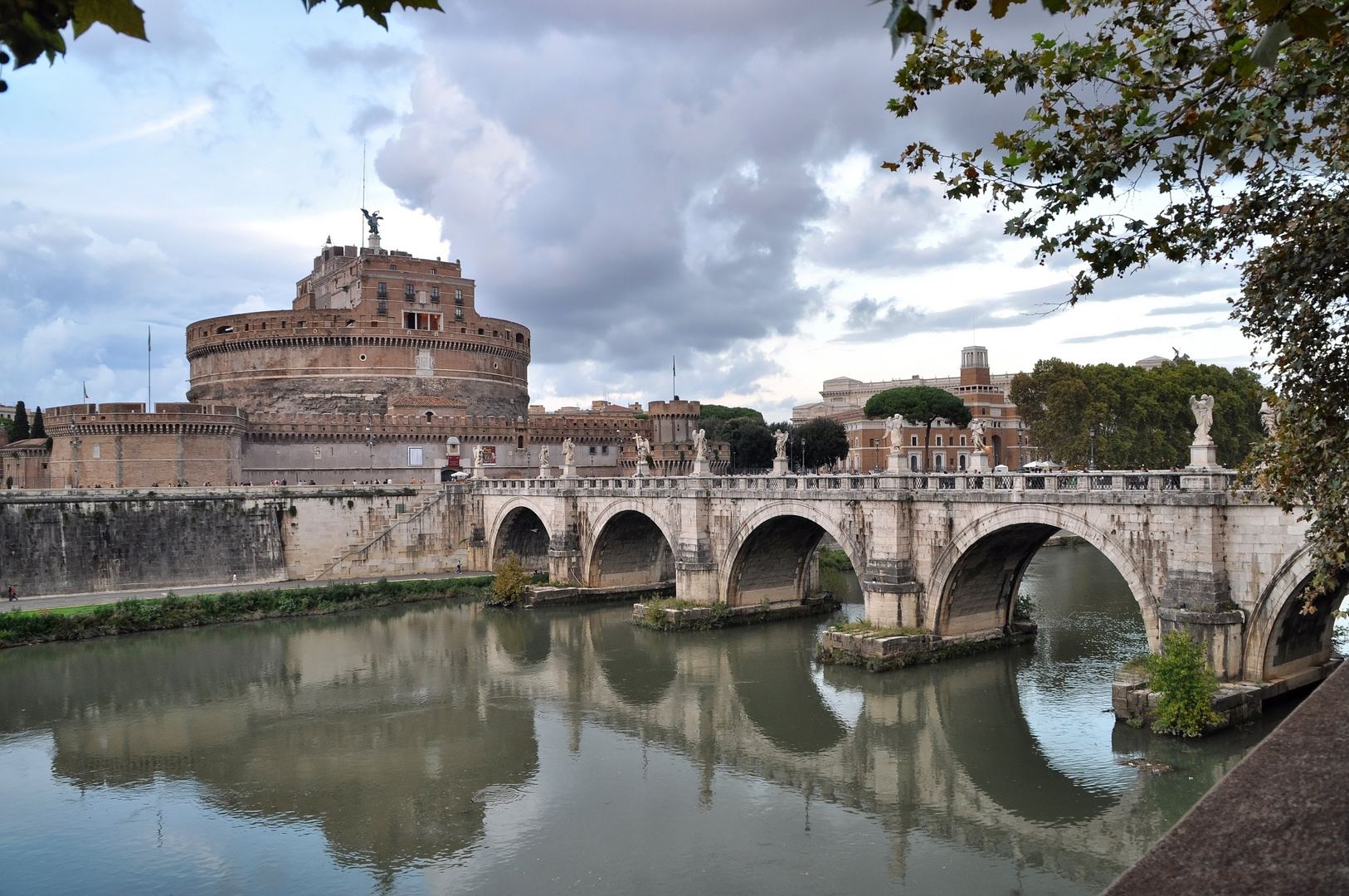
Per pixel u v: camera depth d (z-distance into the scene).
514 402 156.12
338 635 77.38
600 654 68.56
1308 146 18.75
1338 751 6.65
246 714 55.62
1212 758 40.97
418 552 103.94
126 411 105.75
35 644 74.12
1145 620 46.88
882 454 161.25
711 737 49.94
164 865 36.56
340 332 138.12
